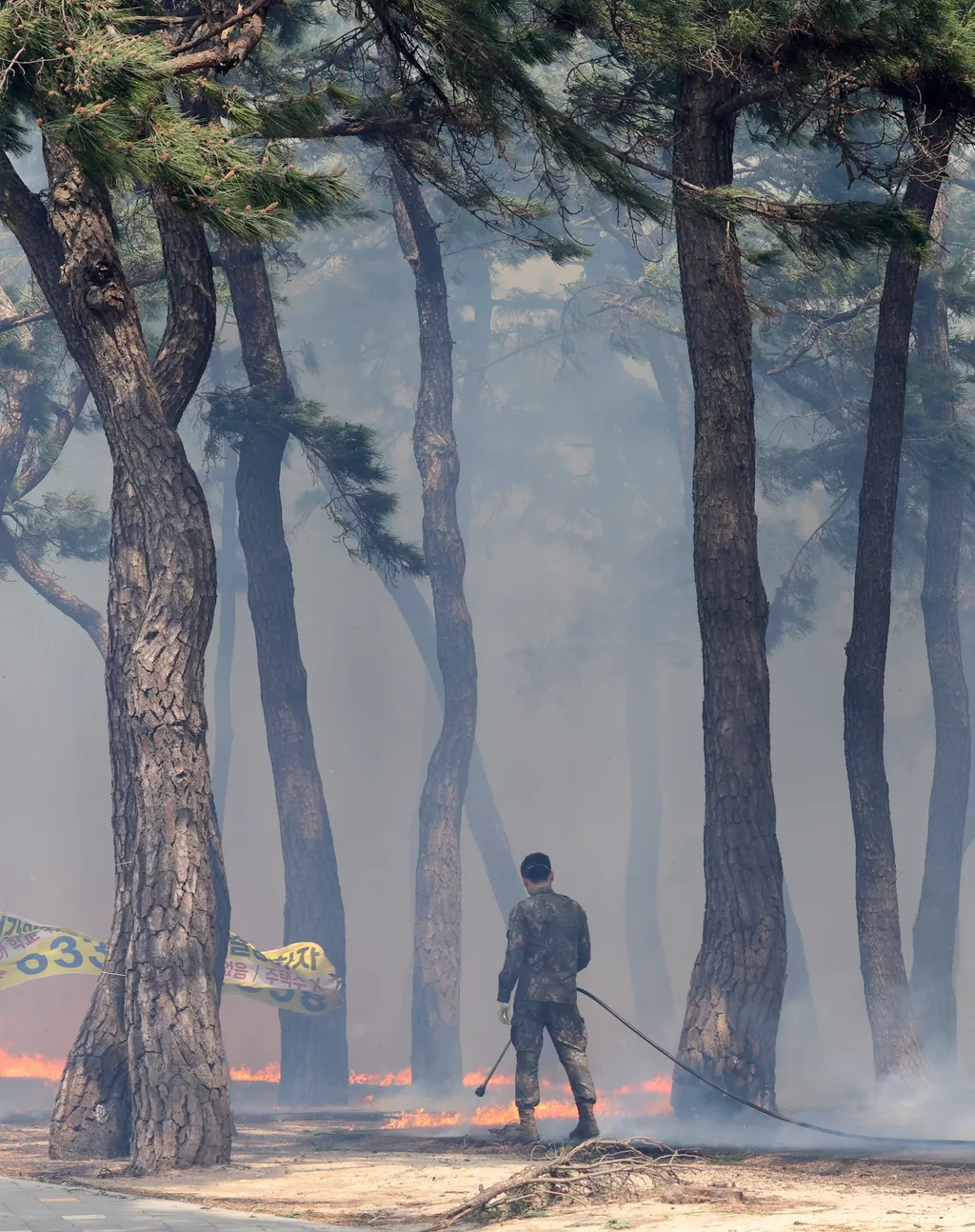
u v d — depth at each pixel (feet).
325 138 123.44
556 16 100.12
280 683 196.24
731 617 126.93
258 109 86.79
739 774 124.98
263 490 193.06
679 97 125.70
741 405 128.47
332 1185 80.23
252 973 158.71
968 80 102.53
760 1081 118.62
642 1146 91.04
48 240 106.63
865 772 156.25
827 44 102.78
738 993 120.37
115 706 108.06
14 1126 134.10
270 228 77.10
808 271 207.21
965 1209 61.72
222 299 191.62
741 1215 61.67
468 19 94.48
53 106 74.74
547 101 106.52
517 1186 68.80
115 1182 86.69
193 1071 94.32
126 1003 96.73
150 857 97.96
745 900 122.72
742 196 110.52
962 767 208.33
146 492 102.83
